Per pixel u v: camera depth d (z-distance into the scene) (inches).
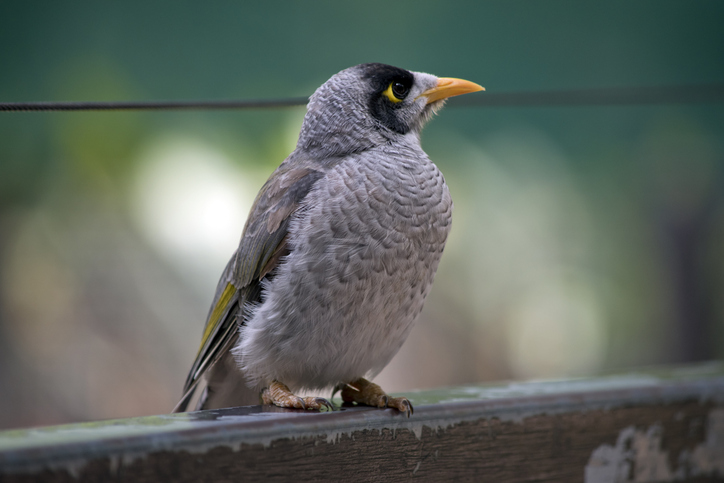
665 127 725.9
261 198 224.7
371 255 201.6
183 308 486.3
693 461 231.6
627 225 711.7
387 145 224.7
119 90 520.7
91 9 537.3
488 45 678.5
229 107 228.1
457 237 598.5
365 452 182.9
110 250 489.7
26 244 493.4
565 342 634.8
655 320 726.5
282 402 197.8
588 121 706.8
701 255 735.7
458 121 636.7
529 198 649.0
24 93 512.4
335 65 597.0
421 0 633.0
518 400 206.2
